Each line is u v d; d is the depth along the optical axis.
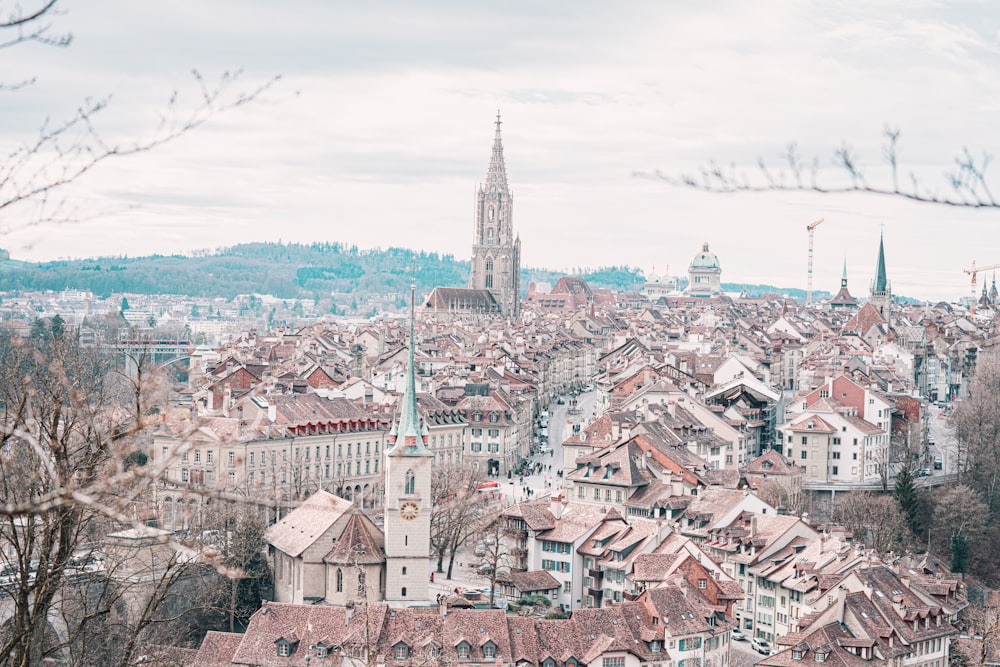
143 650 112.88
